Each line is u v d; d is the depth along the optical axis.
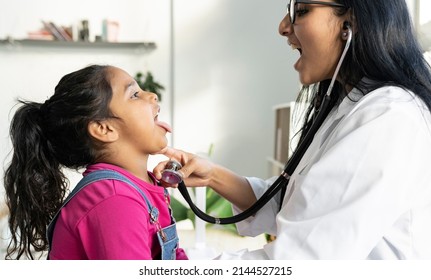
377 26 0.86
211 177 1.16
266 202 1.09
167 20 3.67
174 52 3.64
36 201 0.94
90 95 0.89
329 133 0.94
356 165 0.77
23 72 3.61
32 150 0.93
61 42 3.53
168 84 3.72
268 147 3.74
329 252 0.75
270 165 3.69
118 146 0.92
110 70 0.93
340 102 1.03
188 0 3.63
